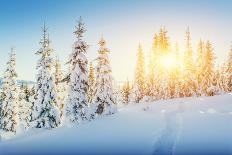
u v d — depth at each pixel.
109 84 40.00
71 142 23.12
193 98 54.03
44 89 37.38
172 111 39.69
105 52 41.00
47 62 38.19
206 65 68.12
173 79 66.00
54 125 37.09
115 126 27.92
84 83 36.66
